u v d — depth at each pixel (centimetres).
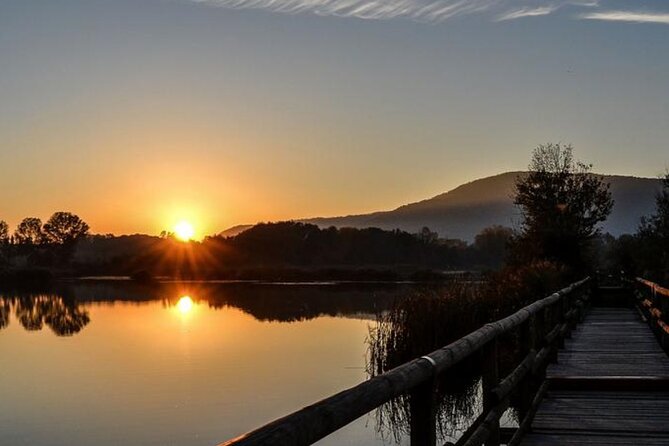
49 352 2338
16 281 8725
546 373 1085
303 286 6719
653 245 3212
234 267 9975
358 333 2627
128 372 1847
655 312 1505
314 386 1598
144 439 1188
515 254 3412
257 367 1866
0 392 1612
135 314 3762
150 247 11194
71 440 1195
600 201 3622
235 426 1256
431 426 388
